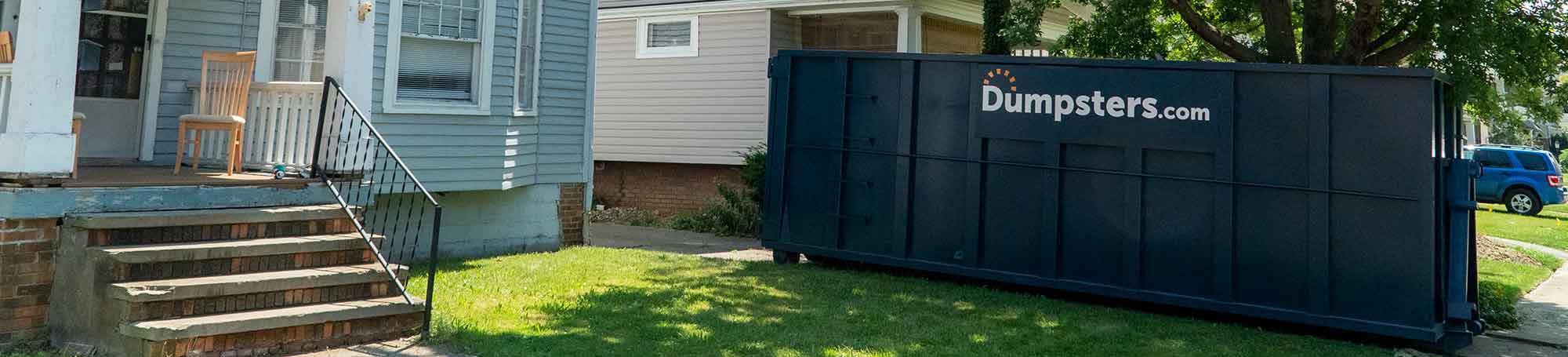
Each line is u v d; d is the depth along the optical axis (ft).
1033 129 32.40
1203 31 42.65
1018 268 32.91
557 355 22.63
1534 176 79.25
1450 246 27.50
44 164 22.77
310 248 24.79
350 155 28.84
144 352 20.48
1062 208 32.04
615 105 63.82
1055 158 31.94
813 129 37.83
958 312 29.73
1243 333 28.30
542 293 30.30
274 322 21.97
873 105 36.22
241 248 23.36
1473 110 44.04
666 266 37.17
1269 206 28.45
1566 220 75.25
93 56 30.66
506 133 38.09
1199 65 29.30
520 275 33.55
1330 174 27.48
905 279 35.83
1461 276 27.17
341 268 25.08
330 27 29.01
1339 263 27.43
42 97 22.82
